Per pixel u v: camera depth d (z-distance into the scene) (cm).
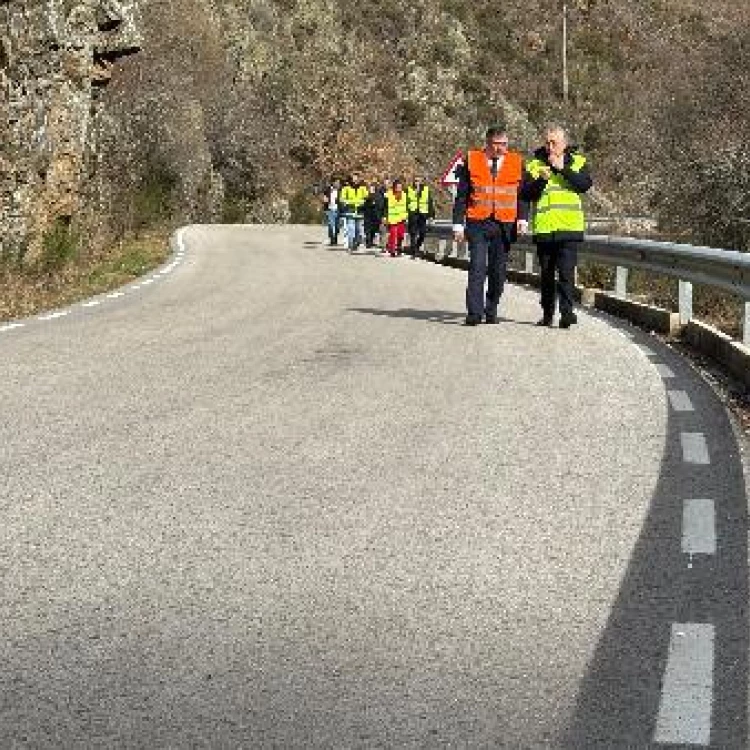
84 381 924
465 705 348
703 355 1213
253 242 3953
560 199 1364
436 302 1703
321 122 7838
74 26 2512
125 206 3631
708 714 343
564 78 9838
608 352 1155
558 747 321
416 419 785
